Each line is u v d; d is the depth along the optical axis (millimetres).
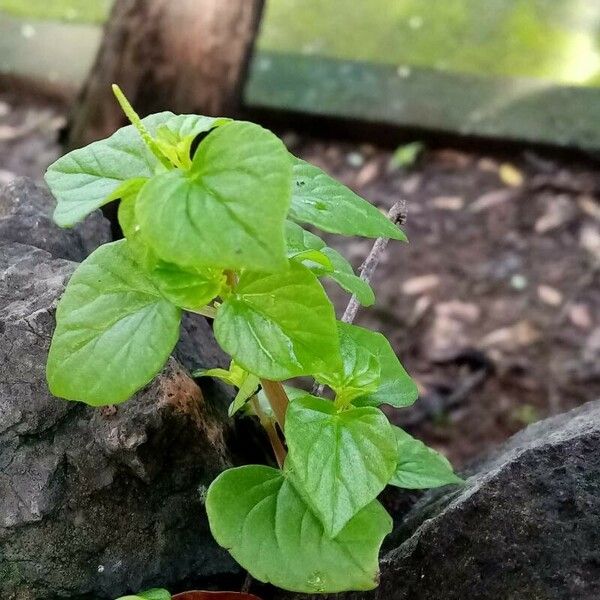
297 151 756
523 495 200
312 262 186
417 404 541
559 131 729
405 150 738
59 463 212
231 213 142
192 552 230
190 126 165
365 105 760
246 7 510
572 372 560
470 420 534
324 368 161
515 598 190
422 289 625
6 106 787
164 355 164
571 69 811
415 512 249
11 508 209
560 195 701
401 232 180
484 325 598
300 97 766
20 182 277
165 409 211
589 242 659
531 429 274
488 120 744
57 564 217
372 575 177
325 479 169
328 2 908
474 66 815
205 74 520
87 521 217
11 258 243
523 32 862
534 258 649
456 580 198
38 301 219
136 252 167
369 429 177
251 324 162
